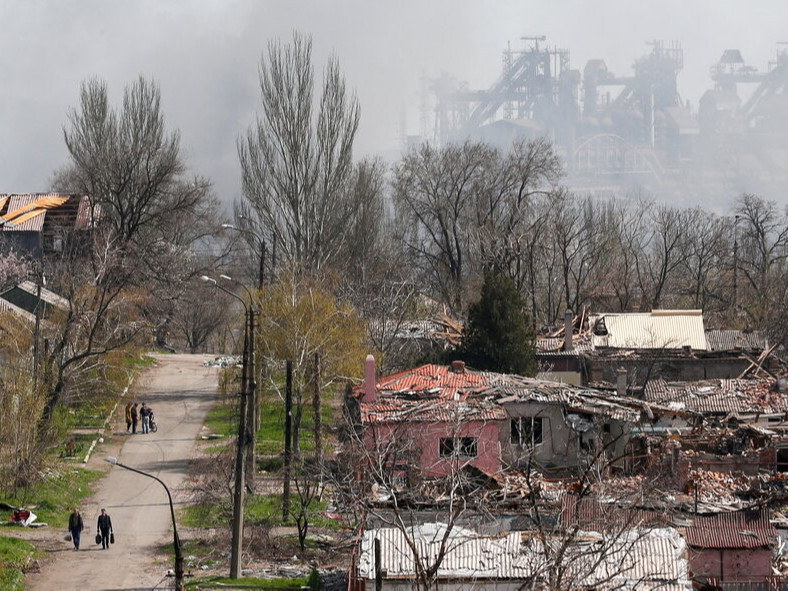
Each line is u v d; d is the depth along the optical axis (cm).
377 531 6956
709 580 7356
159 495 11350
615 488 8181
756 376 14625
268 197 18462
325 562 8888
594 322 16950
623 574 6341
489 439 10350
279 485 11144
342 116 18650
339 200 18912
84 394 14288
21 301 16925
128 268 18050
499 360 14212
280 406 14688
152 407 15625
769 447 10294
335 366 13525
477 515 7419
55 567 8950
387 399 11088
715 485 9494
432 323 17788
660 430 11019
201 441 13725
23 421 10975
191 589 8031
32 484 10906
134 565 9006
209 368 18762
